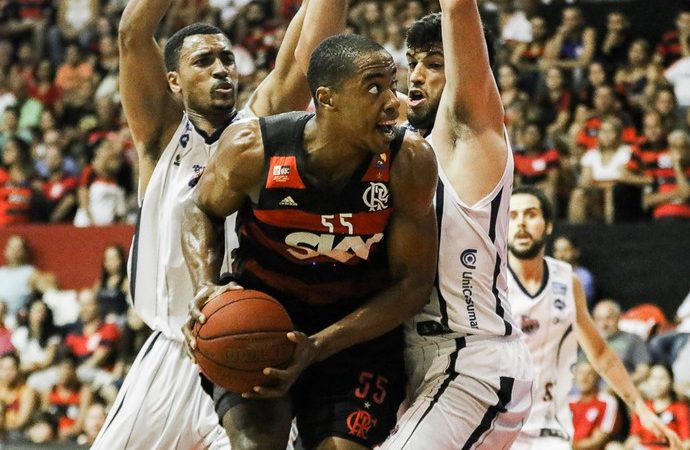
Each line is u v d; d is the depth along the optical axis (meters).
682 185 12.18
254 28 16.86
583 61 14.66
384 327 4.33
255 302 4.16
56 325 12.84
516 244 7.12
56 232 13.74
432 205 4.35
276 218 4.23
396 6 15.71
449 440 4.59
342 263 4.34
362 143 4.10
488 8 15.82
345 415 4.39
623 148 12.52
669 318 11.35
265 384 4.16
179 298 5.54
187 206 4.52
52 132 15.65
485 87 4.61
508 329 4.79
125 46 5.50
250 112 5.77
